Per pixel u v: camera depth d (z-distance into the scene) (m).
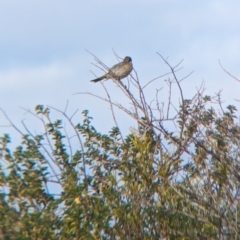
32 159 15.03
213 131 15.39
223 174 14.59
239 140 14.91
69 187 14.67
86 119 16.47
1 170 14.73
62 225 13.98
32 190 14.61
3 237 13.05
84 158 15.84
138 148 15.60
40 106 15.85
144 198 14.95
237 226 14.02
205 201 14.52
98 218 14.32
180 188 14.91
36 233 13.55
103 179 15.40
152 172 15.40
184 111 15.70
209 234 14.27
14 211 13.88
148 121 15.55
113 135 16.45
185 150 15.31
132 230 14.62
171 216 14.65
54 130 15.74
